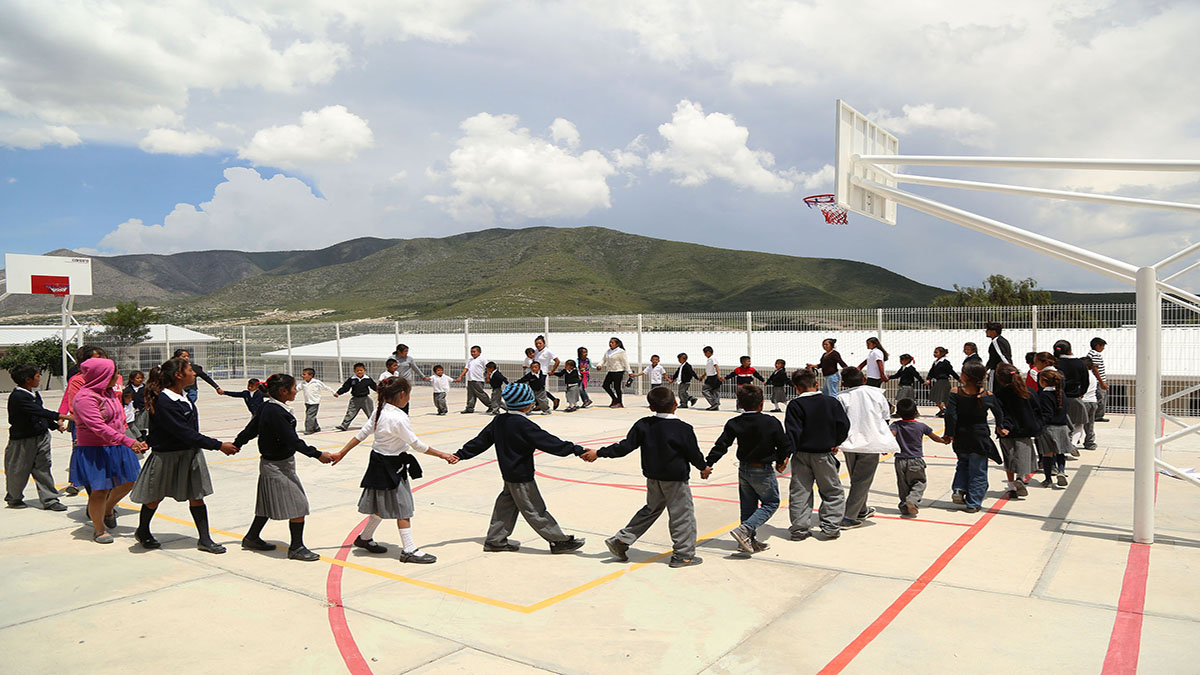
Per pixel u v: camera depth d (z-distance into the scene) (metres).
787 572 6.27
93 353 7.61
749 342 23.58
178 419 6.80
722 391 23.25
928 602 5.51
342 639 4.92
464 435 15.82
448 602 5.61
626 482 10.51
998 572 6.18
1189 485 9.57
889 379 19.73
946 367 16.91
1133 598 5.51
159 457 6.84
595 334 31.16
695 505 8.97
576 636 4.95
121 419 7.62
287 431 6.63
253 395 11.77
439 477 10.95
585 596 5.72
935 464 11.62
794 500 7.28
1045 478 9.82
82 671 4.46
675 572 6.30
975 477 8.32
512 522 7.04
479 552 6.97
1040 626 5.02
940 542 7.11
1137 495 6.95
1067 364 11.75
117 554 6.91
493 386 20.12
